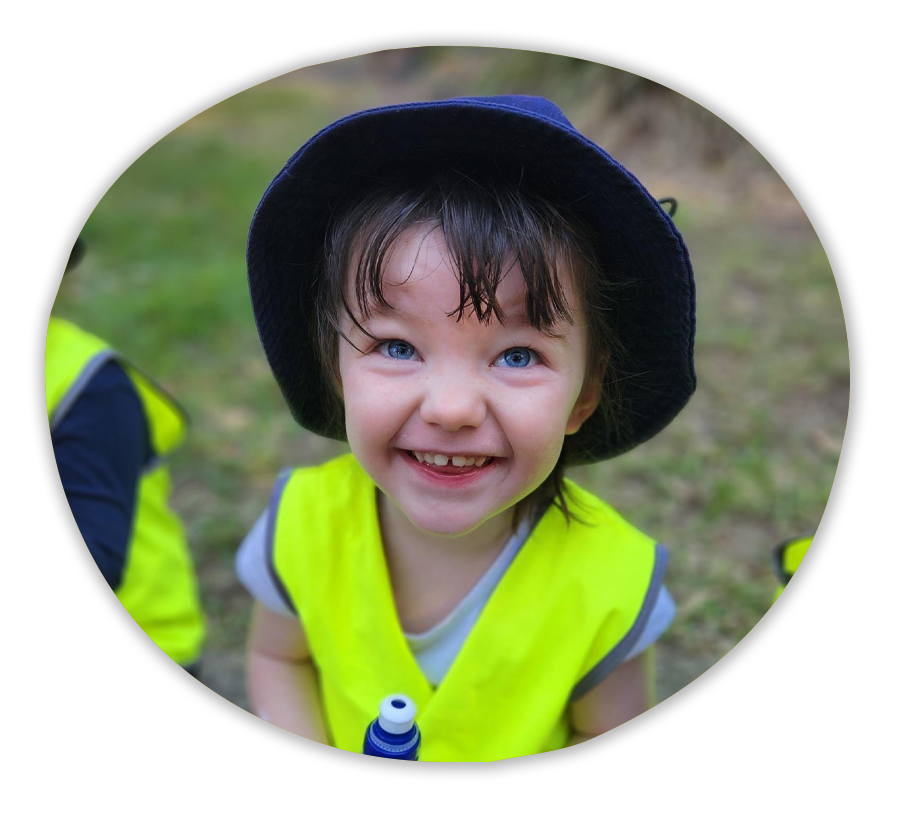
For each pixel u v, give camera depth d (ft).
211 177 17.95
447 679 4.33
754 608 7.54
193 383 10.85
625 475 8.96
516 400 3.43
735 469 9.00
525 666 4.33
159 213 16.03
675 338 3.89
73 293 12.85
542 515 4.45
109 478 5.04
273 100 24.06
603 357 3.98
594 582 4.37
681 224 13.74
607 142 16.52
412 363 3.48
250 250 3.80
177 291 12.85
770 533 8.29
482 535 4.33
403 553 4.47
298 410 4.41
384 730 3.87
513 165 3.61
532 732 4.27
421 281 3.36
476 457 3.54
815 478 8.89
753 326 11.27
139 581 5.71
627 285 3.84
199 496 8.99
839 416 9.80
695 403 10.04
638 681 4.66
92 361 5.13
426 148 3.59
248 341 11.89
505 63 19.03
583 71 17.51
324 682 4.69
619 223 3.65
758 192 14.69
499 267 3.33
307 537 4.63
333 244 3.70
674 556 8.01
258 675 5.13
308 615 4.61
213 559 8.27
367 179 3.71
